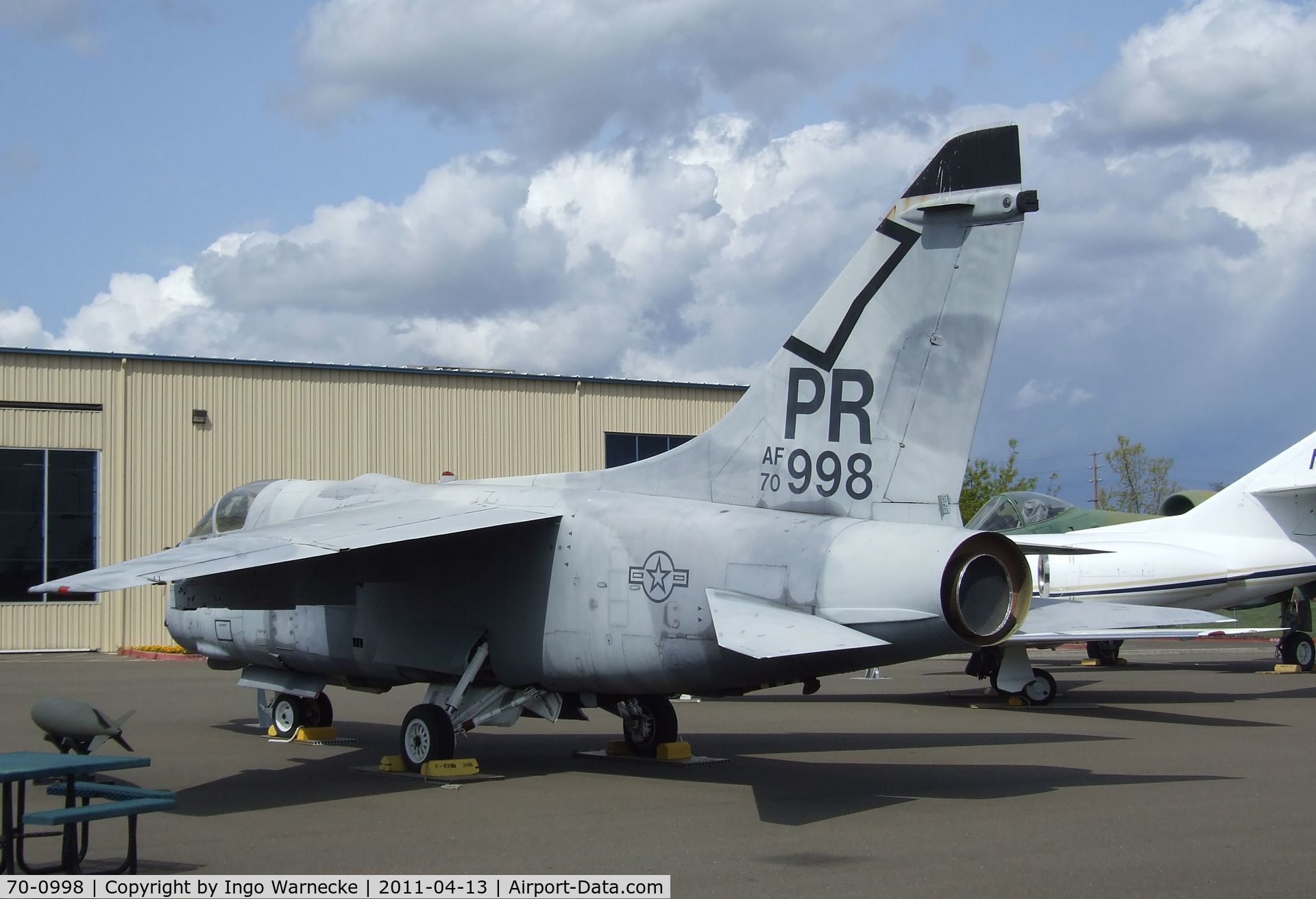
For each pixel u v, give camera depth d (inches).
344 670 478.0
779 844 298.4
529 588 418.0
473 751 486.3
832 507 373.4
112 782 341.1
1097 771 417.1
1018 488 2066.9
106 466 1119.6
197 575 351.3
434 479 1253.1
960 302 358.6
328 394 1215.6
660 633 378.9
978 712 635.5
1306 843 295.6
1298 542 806.5
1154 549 773.9
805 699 724.7
